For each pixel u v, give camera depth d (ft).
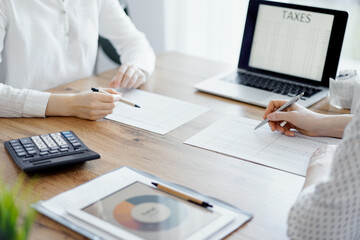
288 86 4.61
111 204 2.54
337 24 4.42
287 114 3.58
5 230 1.92
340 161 2.08
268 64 4.89
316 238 2.21
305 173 3.02
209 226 2.37
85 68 5.56
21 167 2.83
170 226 2.35
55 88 4.53
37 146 3.11
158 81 4.82
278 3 4.74
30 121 3.76
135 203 2.56
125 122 3.78
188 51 9.24
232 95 4.34
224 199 2.70
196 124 3.78
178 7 9.01
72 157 3.00
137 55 5.27
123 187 2.72
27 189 2.74
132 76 4.59
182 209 2.51
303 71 4.69
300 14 4.63
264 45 4.88
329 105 4.26
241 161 3.17
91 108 3.74
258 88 4.55
